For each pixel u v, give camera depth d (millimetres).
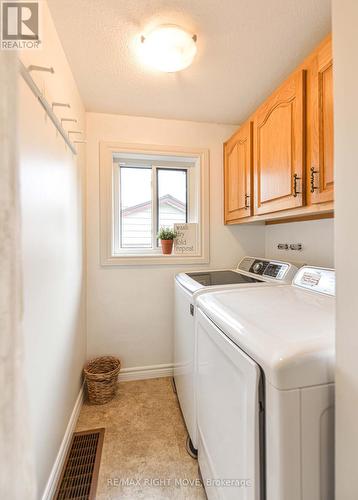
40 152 952
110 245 2029
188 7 1058
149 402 1806
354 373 525
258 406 649
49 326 1065
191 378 1354
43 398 997
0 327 458
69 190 1403
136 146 2027
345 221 541
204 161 2152
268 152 1449
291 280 1510
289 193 1253
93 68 1438
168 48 1216
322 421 608
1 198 459
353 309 526
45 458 1026
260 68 1452
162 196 2311
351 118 518
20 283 500
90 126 1963
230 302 1061
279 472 589
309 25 1157
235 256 2250
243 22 1134
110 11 1072
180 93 1705
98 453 1365
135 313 2096
